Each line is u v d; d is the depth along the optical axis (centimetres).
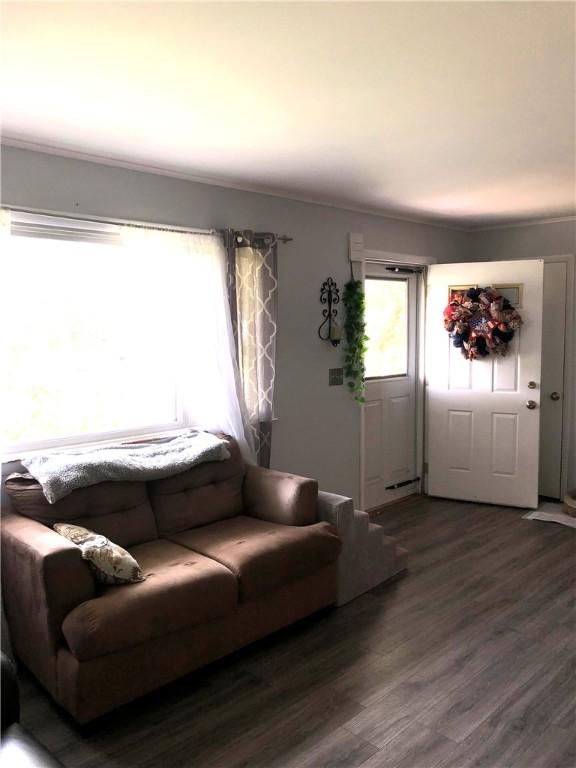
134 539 294
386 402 508
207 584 252
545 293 522
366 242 465
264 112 250
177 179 346
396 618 316
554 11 169
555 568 379
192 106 242
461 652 283
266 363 384
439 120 261
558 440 525
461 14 171
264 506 333
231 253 360
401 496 529
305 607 303
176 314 347
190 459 322
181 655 249
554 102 240
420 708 242
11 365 296
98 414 331
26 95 230
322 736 227
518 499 500
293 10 168
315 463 436
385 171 347
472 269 502
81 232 310
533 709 241
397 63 203
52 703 245
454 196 417
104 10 167
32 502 272
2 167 279
